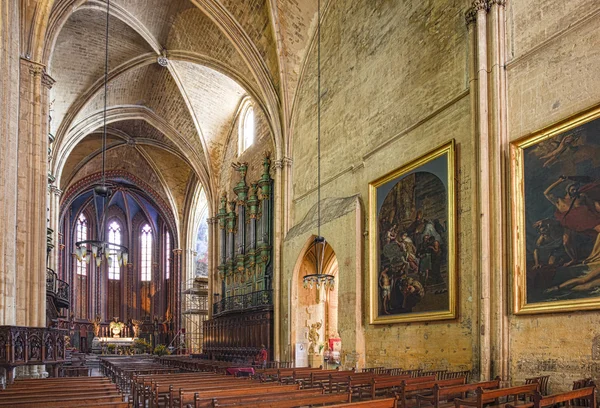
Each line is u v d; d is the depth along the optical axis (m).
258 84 25.25
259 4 23.31
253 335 26.11
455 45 13.84
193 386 9.64
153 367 20.48
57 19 20.00
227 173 34.56
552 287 10.14
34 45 17.83
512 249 11.09
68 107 30.09
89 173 42.78
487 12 12.38
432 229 13.95
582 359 9.43
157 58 29.48
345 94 19.81
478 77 12.33
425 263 14.12
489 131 11.95
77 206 47.84
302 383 11.51
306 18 22.86
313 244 21.64
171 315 46.44
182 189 45.09
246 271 29.62
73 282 46.44
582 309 9.41
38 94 17.69
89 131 33.06
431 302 13.73
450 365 12.88
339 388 10.34
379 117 17.28
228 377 12.77
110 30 27.02
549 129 10.57
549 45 10.93
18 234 16.72
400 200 15.51
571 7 10.56
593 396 7.27
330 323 24.41
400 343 14.94
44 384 10.47
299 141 24.02
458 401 7.40
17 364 12.74
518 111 11.52
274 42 23.70
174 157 42.44
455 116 13.59
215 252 34.94
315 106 22.42
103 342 44.59
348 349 17.12
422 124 14.93
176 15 26.52
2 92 14.06
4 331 12.62
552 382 9.94
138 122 37.28
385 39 17.28
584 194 9.72
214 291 34.50
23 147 17.25
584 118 9.87
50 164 29.25
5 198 14.08
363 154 18.11
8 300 14.01
